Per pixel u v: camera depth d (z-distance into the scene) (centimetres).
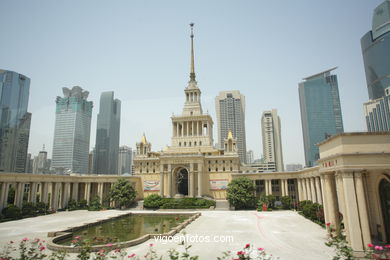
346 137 3700
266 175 10100
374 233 4338
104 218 6869
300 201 8462
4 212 7212
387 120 19450
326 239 4275
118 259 3172
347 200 3512
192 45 15338
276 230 5162
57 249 3706
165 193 11550
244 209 9494
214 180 11719
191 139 13238
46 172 18675
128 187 10206
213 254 3447
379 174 4116
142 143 13175
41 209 8419
